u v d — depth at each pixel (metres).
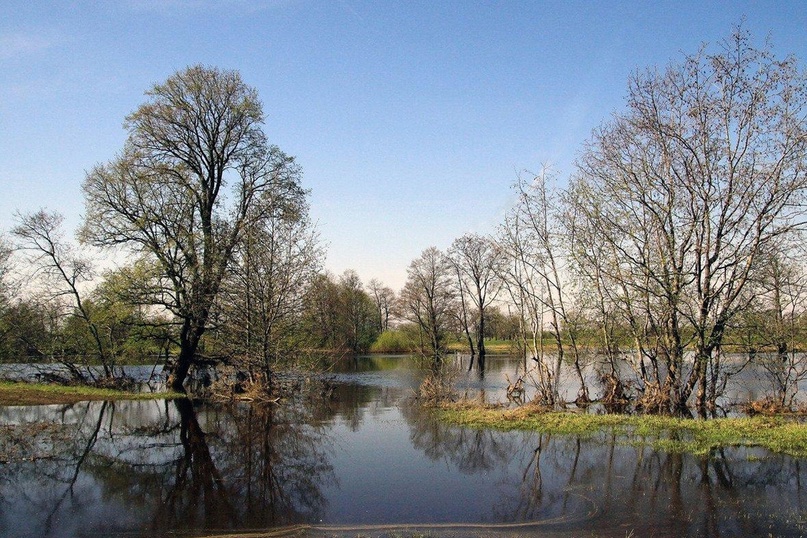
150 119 25.11
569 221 21.05
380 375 36.06
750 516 9.11
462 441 15.21
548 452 13.54
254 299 24.92
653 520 9.01
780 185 16.89
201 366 29.42
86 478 11.98
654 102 18.84
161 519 9.44
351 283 64.31
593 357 23.47
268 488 11.21
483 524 9.02
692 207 18.17
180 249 25.61
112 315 27.03
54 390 25.47
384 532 8.75
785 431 14.22
